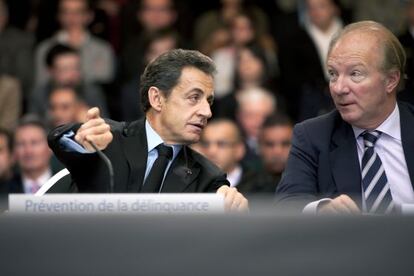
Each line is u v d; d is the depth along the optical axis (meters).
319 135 7.01
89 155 6.54
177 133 6.66
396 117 6.91
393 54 6.66
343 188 6.87
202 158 6.90
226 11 16.84
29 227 3.70
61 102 14.16
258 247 3.66
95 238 3.68
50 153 12.12
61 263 3.68
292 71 15.66
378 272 3.65
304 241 3.66
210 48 16.16
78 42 16.70
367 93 6.64
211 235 3.67
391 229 3.66
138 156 6.66
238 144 11.53
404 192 6.84
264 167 11.48
